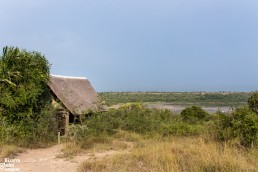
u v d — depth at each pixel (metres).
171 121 23.47
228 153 10.99
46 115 16.95
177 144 13.37
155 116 24.31
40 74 17.72
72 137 15.91
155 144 14.08
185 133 18.30
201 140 13.78
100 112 22.33
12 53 17.14
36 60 17.89
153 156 11.09
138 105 27.00
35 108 17.44
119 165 10.44
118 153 12.35
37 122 16.66
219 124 14.41
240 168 9.41
